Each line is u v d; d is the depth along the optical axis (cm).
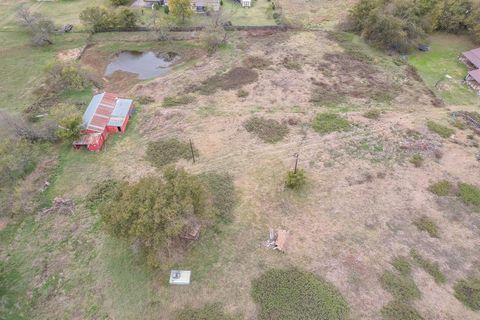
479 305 2541
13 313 2500
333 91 4669
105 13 5922
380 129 4062
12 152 3425
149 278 2678
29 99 4478
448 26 5866
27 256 2827
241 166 3591
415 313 2481
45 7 6750
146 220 2388
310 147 3825
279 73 4988
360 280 2678
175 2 5903
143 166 3575
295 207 3209
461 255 2867
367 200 3275
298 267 2759
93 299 2570
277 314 2461
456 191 3366
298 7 6869
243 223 3064
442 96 4622
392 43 5422
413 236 2991
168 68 5162
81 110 4241
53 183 3397
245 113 4275
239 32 6022
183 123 4109
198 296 2584
